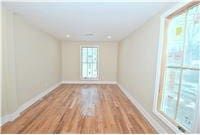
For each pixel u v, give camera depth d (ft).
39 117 9.48
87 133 7.54
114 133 7.59
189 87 6.16
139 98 11.32
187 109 6.25
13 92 9.02
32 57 12.26
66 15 9.24
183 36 6.72
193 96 5.86
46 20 10.49
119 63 21.01
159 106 8.14
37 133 7.44
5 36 8.35
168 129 6.86
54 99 13.78
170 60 7.79
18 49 9.95
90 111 10.73
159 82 8.02
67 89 18.39
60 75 21.66
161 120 7.51
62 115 9.87
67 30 13.99
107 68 22.68
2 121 8.30
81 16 9.41
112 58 22.59
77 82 22.68
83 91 17.39
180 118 6.70
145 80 10.09
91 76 22.94
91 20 10.35
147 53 9.85
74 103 12.60
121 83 19.19
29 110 10.74
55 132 7.58
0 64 8.09
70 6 7.68
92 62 22.79
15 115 9.24
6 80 8.56
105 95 15.64
